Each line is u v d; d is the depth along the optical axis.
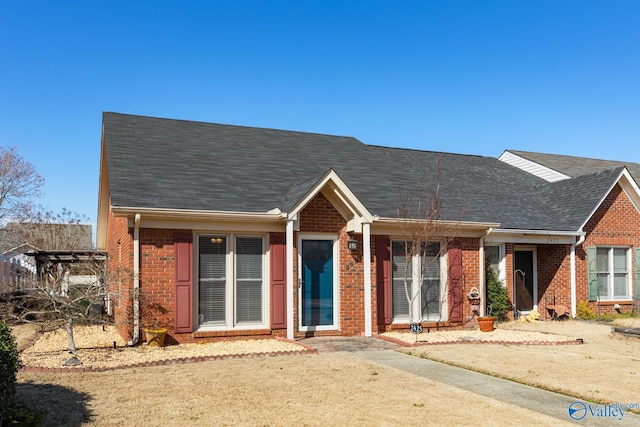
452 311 16.25
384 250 15.51
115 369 10.21
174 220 13.21
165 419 7.17
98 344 13.46
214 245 13.88
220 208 13.66
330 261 15.04
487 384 9.30
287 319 13.92
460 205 18.61
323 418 7.25
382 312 15.34
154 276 13.01
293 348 12.49
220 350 12.16
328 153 19.64
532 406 8.02
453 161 24.45
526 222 18.98
